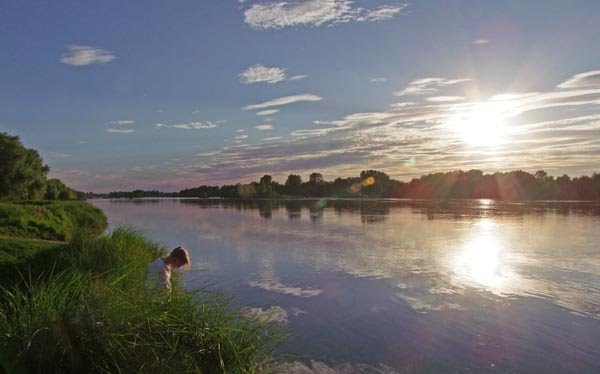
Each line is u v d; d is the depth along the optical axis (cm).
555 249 1927
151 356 486
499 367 721
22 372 431
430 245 2080
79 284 548
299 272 1445
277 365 711
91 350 463
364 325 915
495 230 2789
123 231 1335
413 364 730
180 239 2375
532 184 12644
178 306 569
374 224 3328
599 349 792
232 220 3950
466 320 948
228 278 1351
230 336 570
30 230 1833
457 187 14338
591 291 1180
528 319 949
